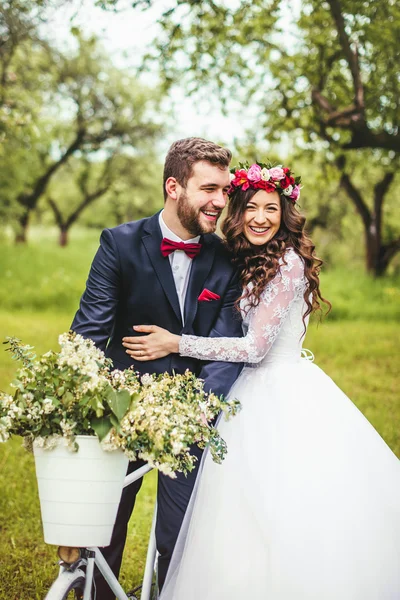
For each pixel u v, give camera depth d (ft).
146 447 7.36
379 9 26.58
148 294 9.66
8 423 7.13
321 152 35.96
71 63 64.59
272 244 10.06
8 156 59.21
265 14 26.78
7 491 16.89
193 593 8.64
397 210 68.95
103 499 7.18
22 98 45.78
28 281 55.06
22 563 13.10
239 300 10.02
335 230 73.46
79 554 7.41
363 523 8.70
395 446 20.54
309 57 29.91
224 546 8.70
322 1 26.78
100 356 7.76
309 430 9.25
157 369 9.63
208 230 9.41
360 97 27.89
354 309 48.19
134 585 12.13
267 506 8.73
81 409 7.17
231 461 9.24
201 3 25.12
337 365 33.73
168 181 9.52
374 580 8.43
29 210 73.61
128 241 9.73
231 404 8.05
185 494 9.44
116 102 70.90
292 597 8.25
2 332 38.45
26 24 23.49
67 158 71.87
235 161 35.14
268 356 10.16
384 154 42.55
